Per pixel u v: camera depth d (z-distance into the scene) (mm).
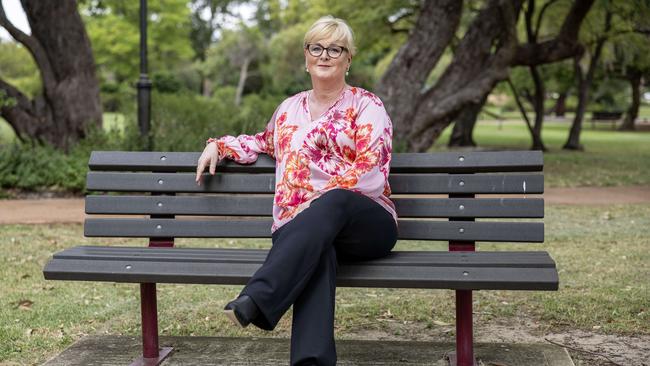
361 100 3150
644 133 39094
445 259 2959
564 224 8234
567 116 62500
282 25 52031
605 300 4730
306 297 2740
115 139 11359
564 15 20516
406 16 19547
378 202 3049
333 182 2963
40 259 6191
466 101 12836
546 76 27359
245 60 45375
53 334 4094
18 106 12039
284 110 3271
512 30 12820
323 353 2639
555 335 4031
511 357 3451
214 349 3617
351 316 4484
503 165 3215
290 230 2760
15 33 11836
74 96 12117
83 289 5195
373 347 3627
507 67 13031
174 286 5320
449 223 3258
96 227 3457
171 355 3539
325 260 2781
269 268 2648
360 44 20625
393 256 3078
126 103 16172
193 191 3439
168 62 40531
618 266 5871
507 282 2734
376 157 2998
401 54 12797
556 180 13352
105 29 29609
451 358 3389
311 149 3111
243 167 3410
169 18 30281
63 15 12000
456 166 3271
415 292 5148
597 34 19953
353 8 19531
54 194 10359
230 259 2973
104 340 3793
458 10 12609
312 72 3146
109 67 32312
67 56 12078
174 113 13680
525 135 34812
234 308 2531
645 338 3939
